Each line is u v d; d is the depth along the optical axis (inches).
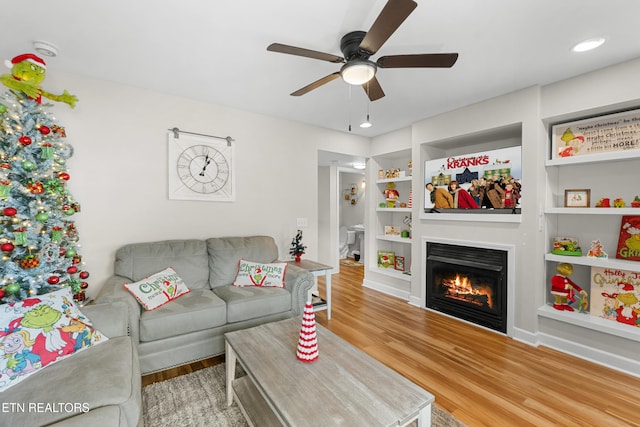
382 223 183.9
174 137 115.0
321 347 66.9
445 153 154.7
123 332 70.3
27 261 70.1
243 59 86.2
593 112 95.7
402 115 136.1
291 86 105.6
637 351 84.8
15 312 56.2
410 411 45.4
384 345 101.7
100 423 42.4
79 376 51.4
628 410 68.8
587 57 83.5
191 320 85.7
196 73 95.5
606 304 96.4
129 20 67.6
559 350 98.9
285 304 105.2
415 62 66.0
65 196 85.4
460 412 68.1
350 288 176.2
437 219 135.7
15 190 70.8
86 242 99.1
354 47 72.0
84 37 74.7
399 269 170.9
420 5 61.2
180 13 65.0
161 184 113.2
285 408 45.8
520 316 107.0
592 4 60.9
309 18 66.8
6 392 47.5
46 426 41.5
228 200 128.9
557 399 72.9
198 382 79.3
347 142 171.2
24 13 64.6
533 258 103.7
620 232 97.2
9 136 70.5
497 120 112.8
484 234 118.2
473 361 91.4
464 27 69.3
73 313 63.8
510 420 65.5
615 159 91.7
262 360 60.5
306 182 154.4
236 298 97.0
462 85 102.6
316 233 158.9
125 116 105.3
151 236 111.4
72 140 96.2
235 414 67.2
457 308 127.1
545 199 106.0
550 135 108.8
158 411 67.6
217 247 115.2
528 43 76.4
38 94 73.9
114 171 103.7
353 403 47.1
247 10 63.9
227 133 128.2
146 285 88.2
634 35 72.4
